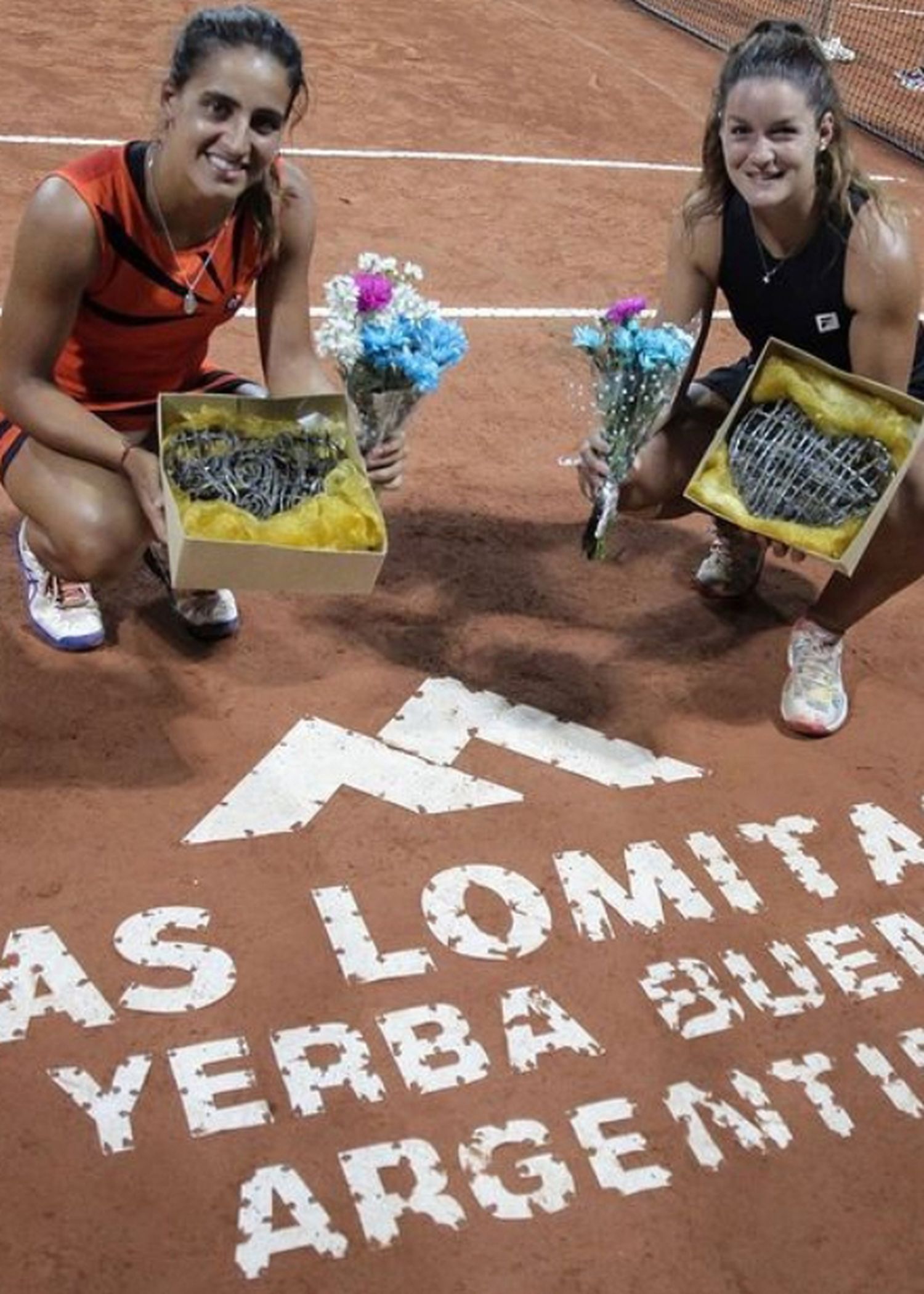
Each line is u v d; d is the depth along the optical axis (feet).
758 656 12.44
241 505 9.26
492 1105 8.17
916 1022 9.11
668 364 9.84
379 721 11.00
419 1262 7.33
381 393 9.50
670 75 31.45
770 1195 7.92
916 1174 8.16
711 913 9.67
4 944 8.71
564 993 8.93
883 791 11.01
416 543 13.38
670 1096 8.38
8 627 11.42
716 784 10.84
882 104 32.50
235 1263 7.21
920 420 9.91
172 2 30.99
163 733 10.56
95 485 10.05
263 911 9.19
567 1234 7.56
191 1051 8.23
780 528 10.11
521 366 17.03
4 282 16.98
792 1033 8.91
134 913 9.04
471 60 30.35
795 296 10.52
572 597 12.92
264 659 11.50
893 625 13.12
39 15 28.58
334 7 32.96
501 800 10.37
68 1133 7.71
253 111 8.77
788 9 39.17
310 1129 7.90
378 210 21.17
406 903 9.40
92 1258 7.14
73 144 22.07
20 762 10.11
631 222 22.30
